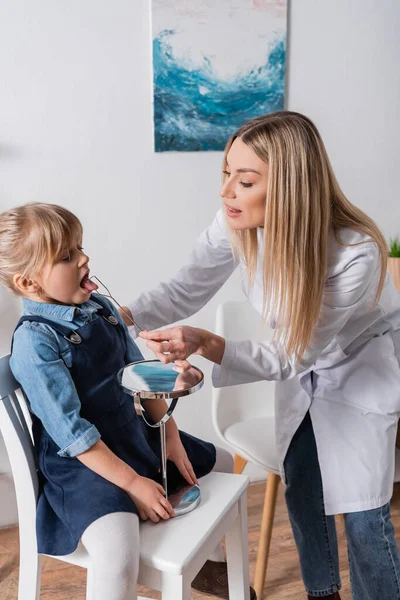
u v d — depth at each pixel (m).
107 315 1.26
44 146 1.80
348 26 2.04
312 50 2.02
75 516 1.06
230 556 1.29
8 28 1.70
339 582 1.50
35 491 1.15
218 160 1.99
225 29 1.89
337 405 1.36
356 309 1.30
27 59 1.74
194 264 1.49
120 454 1.18
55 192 1.84
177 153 1.94
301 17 1.98
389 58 2.12
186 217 2.00
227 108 1.95
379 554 1.31
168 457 1.26
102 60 1.80
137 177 1.91
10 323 1.84
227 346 1.20
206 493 1.22
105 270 1.95
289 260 1.15
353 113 2.13
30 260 1.12
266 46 1.94
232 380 1.23
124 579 0.99
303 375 1.40
